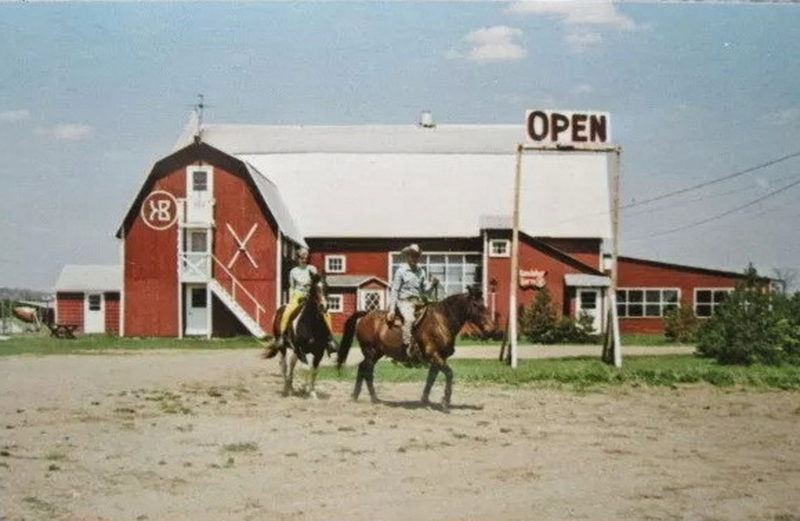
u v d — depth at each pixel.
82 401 15.85
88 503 8.97
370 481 9.85
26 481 9.80
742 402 16.28
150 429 12.80
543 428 13.15
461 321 14.49
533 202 41.22
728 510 8.94
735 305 23.31
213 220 36.28
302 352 15.98
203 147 36.38
